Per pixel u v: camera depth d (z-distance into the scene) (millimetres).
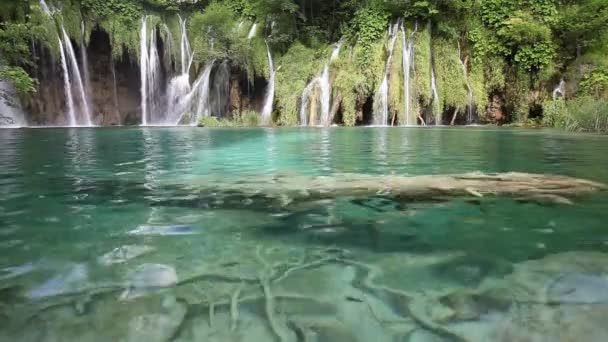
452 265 1646
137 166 4461
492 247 1861
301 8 18062
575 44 14406
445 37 15211
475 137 8555
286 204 2691
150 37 17375
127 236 2012
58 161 4883
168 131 11391
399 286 1443
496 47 14602
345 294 1380
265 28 17828
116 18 16625
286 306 1293
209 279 1498
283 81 16266
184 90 17797
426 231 2109
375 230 2127
